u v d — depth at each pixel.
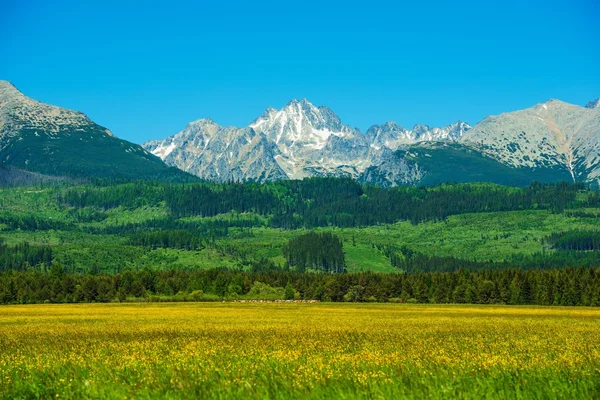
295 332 92.62
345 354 61.16
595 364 51.81
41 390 44.66
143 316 133.00
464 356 58.75
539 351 65.19
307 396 39.16
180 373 48.34
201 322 115.44
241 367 52.09
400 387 41.19
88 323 113.62
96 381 45.78
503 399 38.69
